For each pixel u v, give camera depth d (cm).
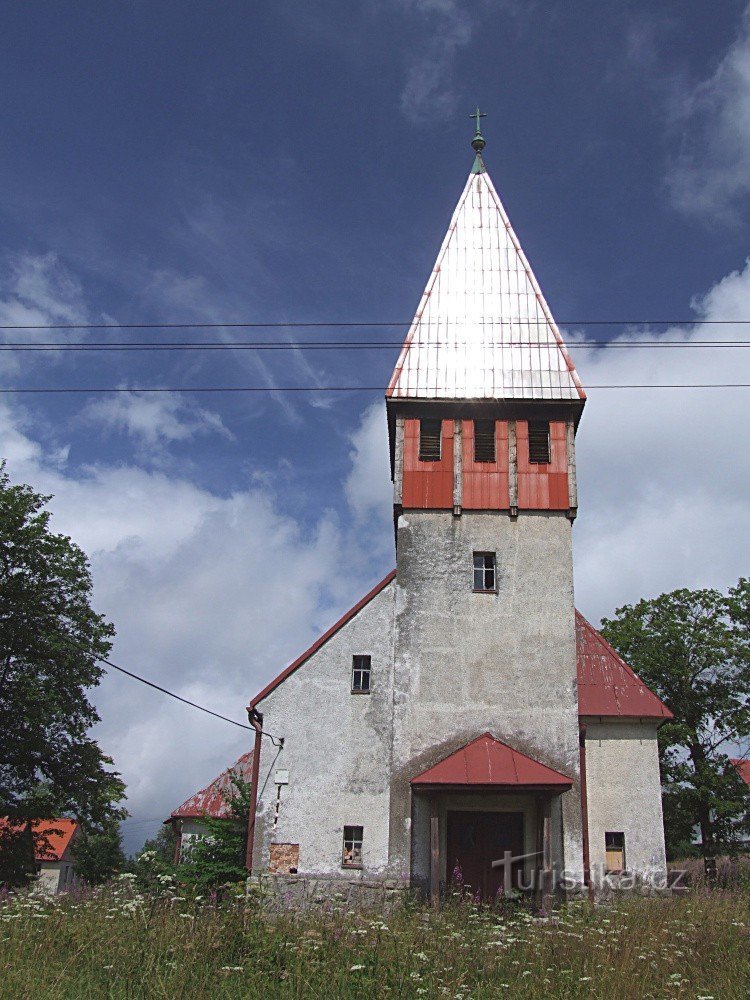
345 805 2495
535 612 2575
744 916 1681
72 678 3581
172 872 2827
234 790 3984
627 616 4238
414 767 2453
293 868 2444
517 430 2733
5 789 3478
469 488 2686
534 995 1193
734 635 4050
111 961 1202
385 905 2180
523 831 2438
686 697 4019
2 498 3653
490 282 2900
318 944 1266
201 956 1230
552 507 2659
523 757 2411
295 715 2583
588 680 2622
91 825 3628
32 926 1343
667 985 1234
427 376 2758
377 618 2666
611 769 2505
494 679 2519
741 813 3816
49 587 3669
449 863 2420
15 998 1044
